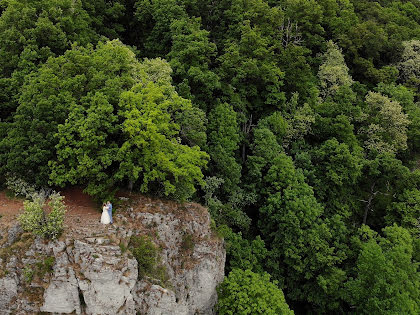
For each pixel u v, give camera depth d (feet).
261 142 179.73
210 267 128.36
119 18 221.87
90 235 105.91
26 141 112.37
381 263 152.76
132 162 117.29
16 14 136.26
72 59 125.80
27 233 103.30
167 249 119.75
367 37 263.08
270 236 173.47
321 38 252.83
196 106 166.91
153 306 108.37
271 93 199.21
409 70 272.72
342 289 159.33
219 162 163.02
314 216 166.09
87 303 100.83
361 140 222.07
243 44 201.77
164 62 156.04
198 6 225.15
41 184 117.19
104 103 113.39
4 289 98.84
